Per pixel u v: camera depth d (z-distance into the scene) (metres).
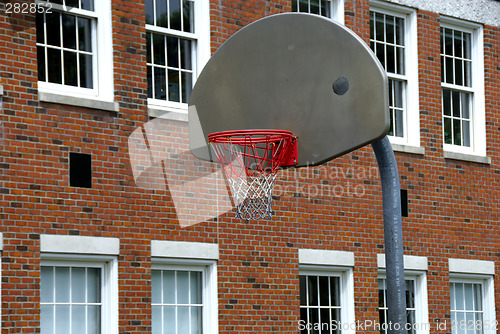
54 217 13.54
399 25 18.88
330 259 16.73
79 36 14.45
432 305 18.31
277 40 10.93
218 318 15.14
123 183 14.30
